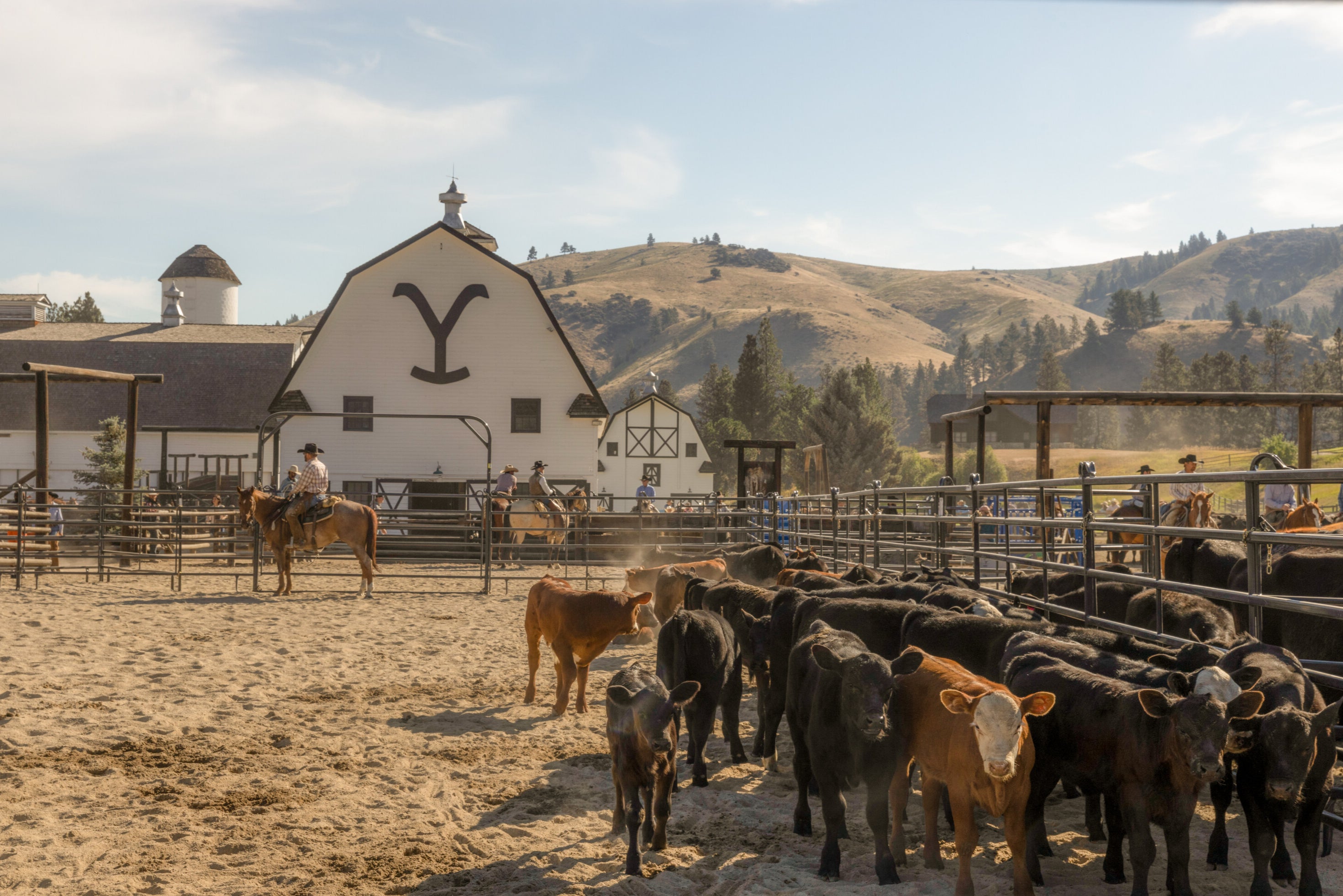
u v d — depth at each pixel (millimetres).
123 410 43281
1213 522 13609
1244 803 5094
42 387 20594
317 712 9531
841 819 5656
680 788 7383
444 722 9242
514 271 35438
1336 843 5973
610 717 5930
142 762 7723
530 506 24781
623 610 9234
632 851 5641
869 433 78750
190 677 10883
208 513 21188
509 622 15672
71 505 20031
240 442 41781
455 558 23766
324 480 18484
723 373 117438
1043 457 17656
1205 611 7633
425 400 35188
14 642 12742
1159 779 4812
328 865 5703
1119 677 5574
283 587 18656
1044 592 9266
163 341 46062
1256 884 5059
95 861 5703
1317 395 17188
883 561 17547
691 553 20672
